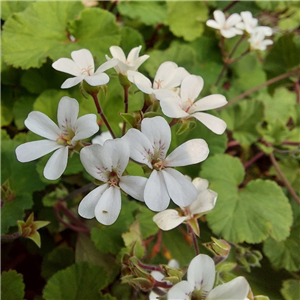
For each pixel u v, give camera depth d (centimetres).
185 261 16
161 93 10
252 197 16
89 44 18
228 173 16
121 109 17
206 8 23
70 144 10
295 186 19
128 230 15
